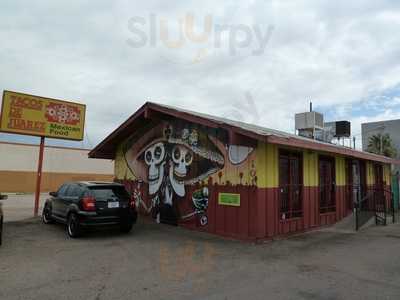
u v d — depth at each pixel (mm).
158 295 4859
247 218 8727
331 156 12180
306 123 19125
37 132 12516
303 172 10406
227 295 4867
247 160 8906
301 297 4789
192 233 9789
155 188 12086
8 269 6082
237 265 6441
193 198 10430
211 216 9734
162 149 11914
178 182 11055
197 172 10375
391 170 18172
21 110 12188
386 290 5078
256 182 8609
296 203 10125
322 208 11352
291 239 9047
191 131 10750
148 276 5746
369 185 15211
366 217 12289
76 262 6602
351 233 10117
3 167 28047
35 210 13062
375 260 6848
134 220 9523
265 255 7230
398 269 6215
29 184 29297
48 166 30578
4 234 9469
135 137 13383
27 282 5387
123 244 8258
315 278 5660
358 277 5715
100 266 6332
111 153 14773
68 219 9312
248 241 8609
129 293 4934
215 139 9891
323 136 19484
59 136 13070
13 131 11945
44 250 7582
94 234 9555
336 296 4832
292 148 10008
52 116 12914
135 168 13234
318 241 8805
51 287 5168
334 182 12188
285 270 6121
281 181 9500
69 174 31969
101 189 9203
